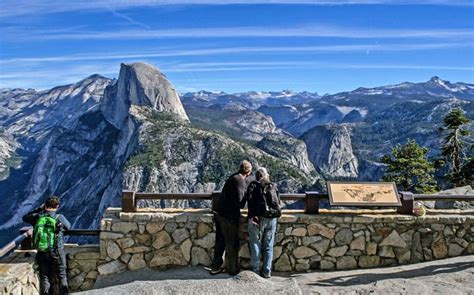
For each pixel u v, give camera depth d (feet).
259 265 24.48
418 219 26.17
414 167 106.73
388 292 21.83
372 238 26.13
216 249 24.59
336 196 26.27
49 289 23.63
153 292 21.83
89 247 25.81
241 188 23.91
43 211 24.00
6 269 21.62
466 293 21.39
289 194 26.45
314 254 25.96
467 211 27.73
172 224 25.57
